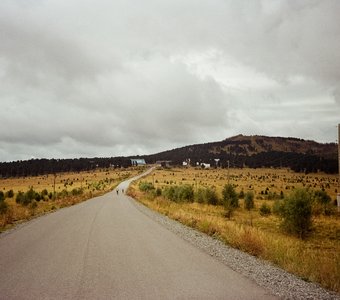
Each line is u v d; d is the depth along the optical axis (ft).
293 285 22.66
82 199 181.16
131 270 26.25
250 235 38.70
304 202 71.67
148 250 35.40
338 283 22.70
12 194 229.04
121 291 20.59
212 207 133.59
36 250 35.40
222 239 44.78
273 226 83.15
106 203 142.31
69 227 57.62
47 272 25.55
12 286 21.67
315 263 28.04
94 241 41.63
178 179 531.91
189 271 25.96
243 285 22.11
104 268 26.94
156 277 24.07
